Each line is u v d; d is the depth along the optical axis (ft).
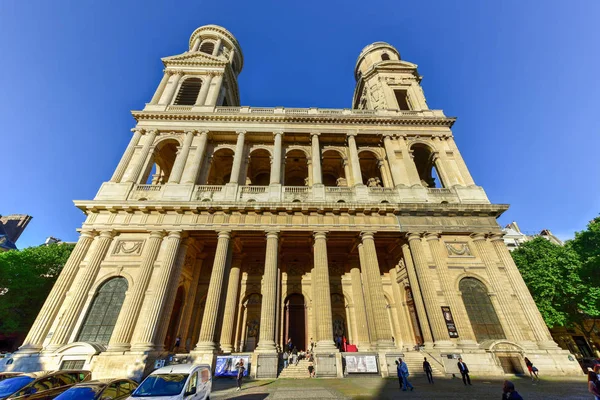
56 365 69.36
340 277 112.88
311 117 124.16
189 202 94.63
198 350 75.51
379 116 125.49
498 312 85.15
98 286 84.02
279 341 99.19
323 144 127.54
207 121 122.31
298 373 74.49
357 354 76.59
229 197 100.99
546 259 122.72
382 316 81.82
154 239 89.86
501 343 77.61
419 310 87.71
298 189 106.11
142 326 76.38
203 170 114.52
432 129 125.08
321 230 94.38
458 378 68.90
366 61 181.98
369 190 105.70
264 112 129.80
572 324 125.59
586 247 121.90
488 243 95.04
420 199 103.45
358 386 59.47
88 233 90.48
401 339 99.50
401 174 111.24
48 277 138.21
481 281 90.02
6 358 70.54
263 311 81.82
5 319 125.90
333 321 106.42
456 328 80.48
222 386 62.49
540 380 65.92
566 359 75.46
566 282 114.01
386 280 112.47
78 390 38.63
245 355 76.13
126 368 68.74
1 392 43.98
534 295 119.96
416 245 92.63
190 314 103.14
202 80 144.66
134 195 99.81
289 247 113.50
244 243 107.86
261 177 144.05
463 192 105.19
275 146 116.26
